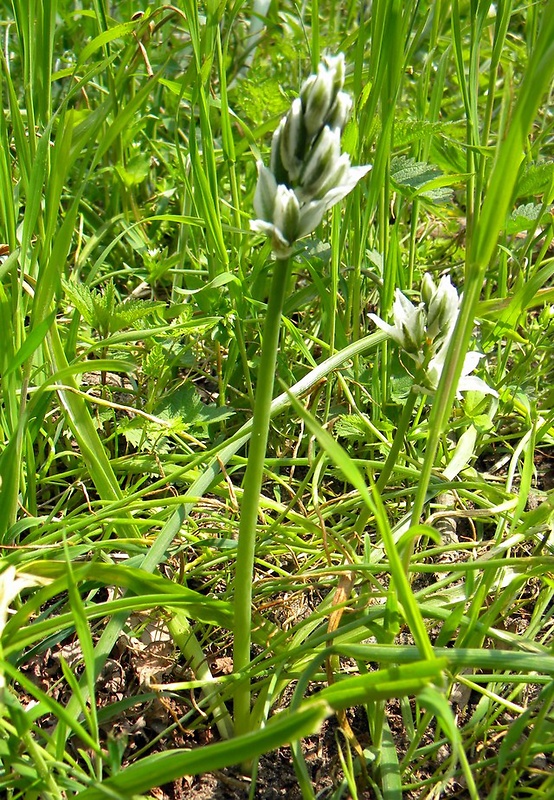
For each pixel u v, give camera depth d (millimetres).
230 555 600
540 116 1083
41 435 667
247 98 853
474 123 693
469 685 468
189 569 615
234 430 748
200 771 348
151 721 523
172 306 725
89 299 669
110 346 672
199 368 797
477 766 473
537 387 798
